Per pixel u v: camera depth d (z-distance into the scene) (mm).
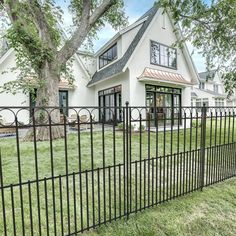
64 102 15219
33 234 2479
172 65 13852
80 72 15773
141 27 13266
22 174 4469
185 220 2930
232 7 6418
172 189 3771
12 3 8352
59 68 8891
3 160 5492
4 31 10680
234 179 4461
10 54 12727
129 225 2766
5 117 12000
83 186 3891
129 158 2977
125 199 3160
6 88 9742
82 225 2531
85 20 9172
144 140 8125
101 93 15398
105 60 15594
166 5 6609
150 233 2633
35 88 9594
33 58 8273
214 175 4176
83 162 5379
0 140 8062
